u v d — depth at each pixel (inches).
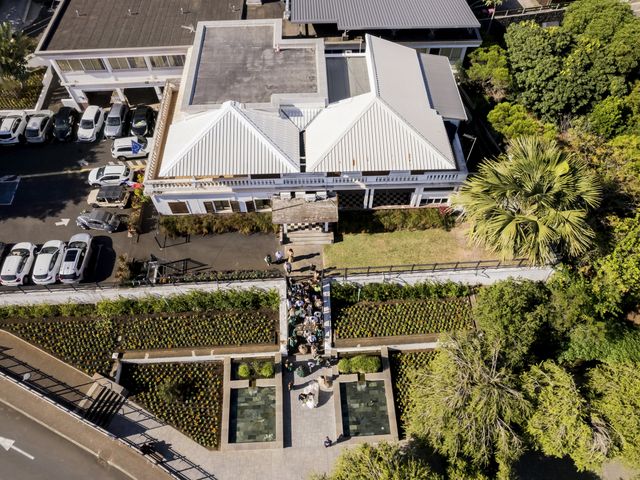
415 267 1653.5
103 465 1412.4
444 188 1700.3
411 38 2060.8
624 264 1451.8
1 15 2471.7
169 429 1461.6
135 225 1732.3
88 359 1550.2
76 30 2041.1
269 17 2180.1
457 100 1763.0
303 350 1553.9
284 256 1679.4
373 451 1286.9
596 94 1870.1
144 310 1600.6
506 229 1362.0
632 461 1298.0
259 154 1545.3
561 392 1323.8
